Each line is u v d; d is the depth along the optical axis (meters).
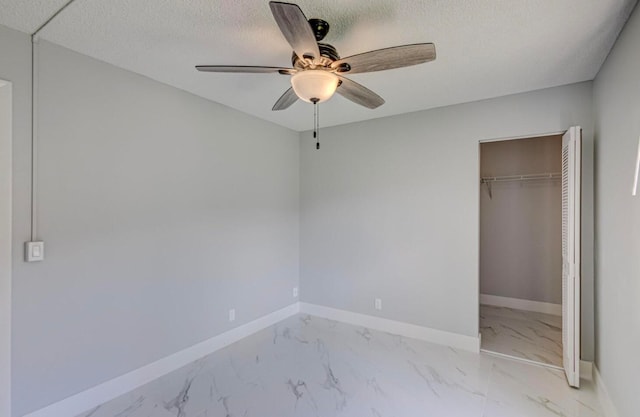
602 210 2.30
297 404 2.26
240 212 3.39
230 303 3.27
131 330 2.46
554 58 2.23
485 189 4.58
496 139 3.03
